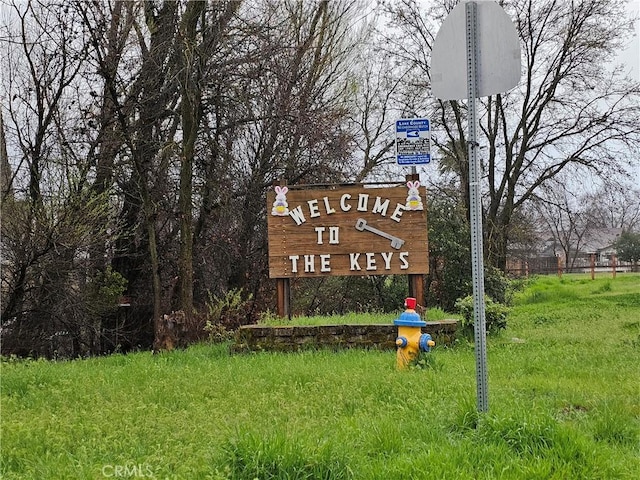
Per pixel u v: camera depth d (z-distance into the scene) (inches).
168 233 797.2
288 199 542.0
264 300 864.3
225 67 692.1
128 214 748.6
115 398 313.0
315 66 848.9
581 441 211.6
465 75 242.1
